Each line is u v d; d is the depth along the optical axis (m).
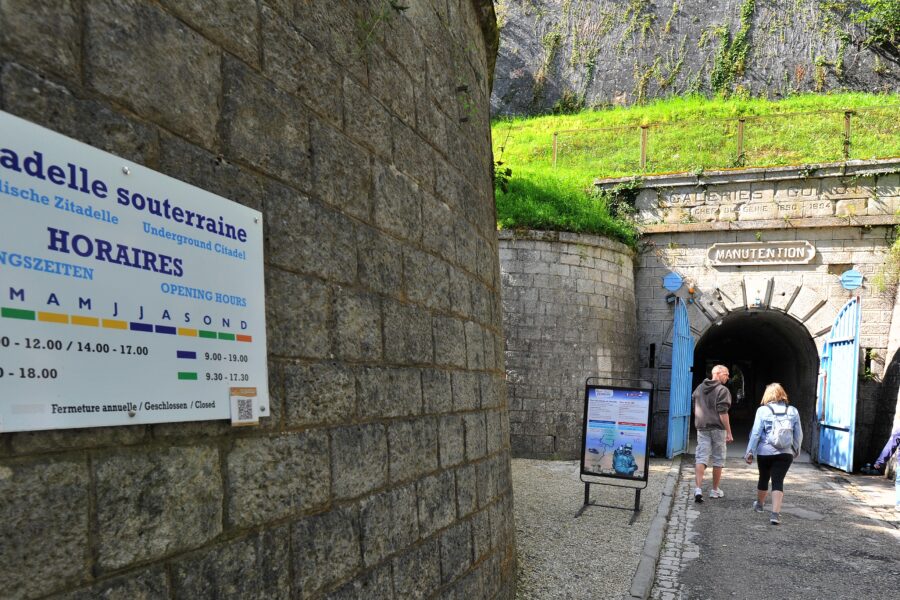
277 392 2.24
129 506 1.66
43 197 1.50
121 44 1.75
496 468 4.47
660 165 15.44
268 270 2.25
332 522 2.46
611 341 12.70
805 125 14.94
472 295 4.26
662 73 24.11
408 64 3.57
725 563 6.10
